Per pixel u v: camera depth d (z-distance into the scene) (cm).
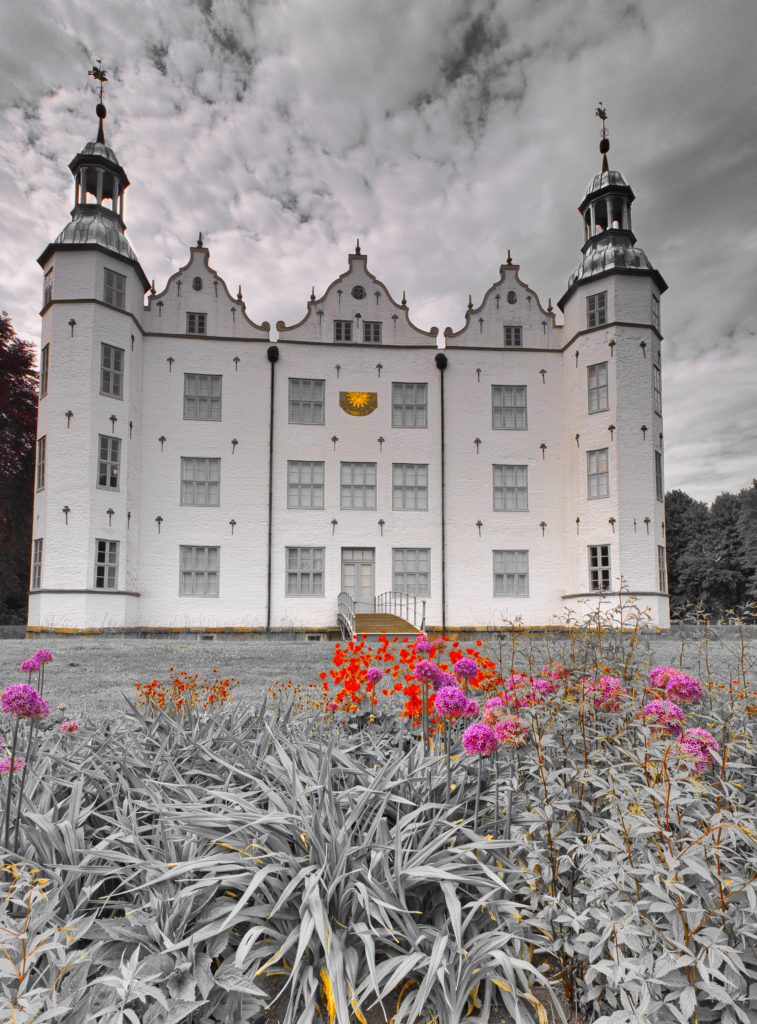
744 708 350
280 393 2273
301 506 2231
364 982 199
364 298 2355
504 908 223
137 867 237
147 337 2219
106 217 2161
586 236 2408
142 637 1998
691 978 177
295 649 1409
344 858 226
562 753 311
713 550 5381
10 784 260
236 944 230
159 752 346
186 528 2162
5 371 2752
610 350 2195
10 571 2767
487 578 2248
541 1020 197
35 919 201
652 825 210
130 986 175
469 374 2347
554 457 2327
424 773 299
